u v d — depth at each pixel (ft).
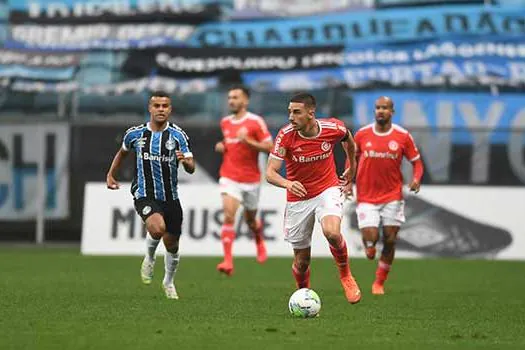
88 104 271.69
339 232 124.47
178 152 131.85
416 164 163.43
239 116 190.60
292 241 129.59
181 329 106.11
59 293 146.30
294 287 162.71
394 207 160.76
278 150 125.29
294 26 275.18
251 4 277.23
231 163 190.29
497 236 240.32
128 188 242.58
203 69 273.13
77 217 254.68
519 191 241.55
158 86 272.10
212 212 239.91
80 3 279.28
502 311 131.85
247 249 238.68
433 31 272.92
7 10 279.49
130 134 135.64
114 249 239.91
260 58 273.54
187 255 238.68
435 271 206.69
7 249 252.01
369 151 160.97
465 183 253.85
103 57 274.77
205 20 277.23
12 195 256.32
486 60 270.87
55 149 254.88
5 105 272.51
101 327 107.24
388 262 159.12
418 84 268.62
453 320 120.37
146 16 277.85
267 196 239.91
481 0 273.13
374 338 102.32
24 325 108.58
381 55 271.90
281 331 105.50
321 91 269.03
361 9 274.57
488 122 266.57
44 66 274.77
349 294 127.13
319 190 126.72
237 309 126.72
